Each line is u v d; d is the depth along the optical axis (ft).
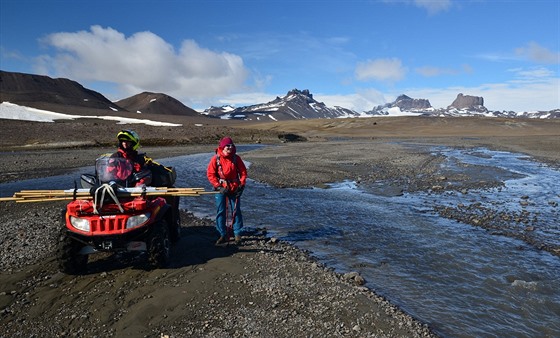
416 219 36.60
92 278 20.95
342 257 25.91
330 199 46.03
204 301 18.07
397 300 19.51
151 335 15.31
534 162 96.02
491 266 24.50
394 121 421.18
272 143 189.06
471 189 54.95
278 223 34.53
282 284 20.03
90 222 20.24
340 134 318.45
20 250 25.62
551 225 34.76
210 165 25.98
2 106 247.09
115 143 143.84
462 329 16.80
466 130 348.59
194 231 30.89
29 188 52.65
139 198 21.38
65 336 15.43
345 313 17.25
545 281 22.25
